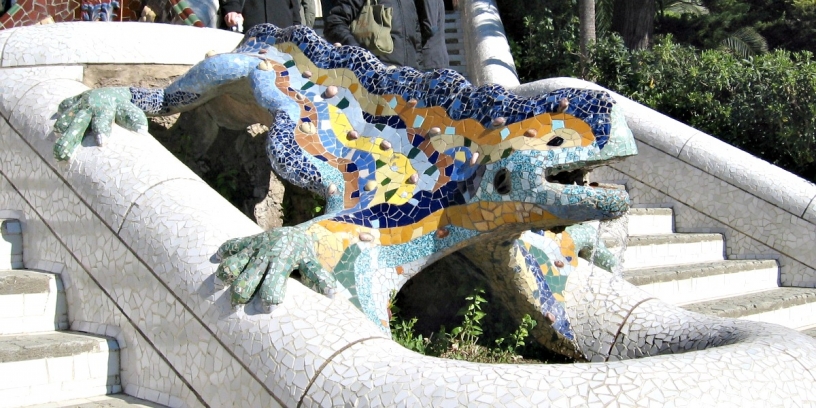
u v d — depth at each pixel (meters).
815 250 7.50
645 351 4.68
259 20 7.57
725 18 19.77
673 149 8.19
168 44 5.83
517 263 4.68
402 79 4.54
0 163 5.12
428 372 3.14
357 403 3.13
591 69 10.77
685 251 7.50
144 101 5.01
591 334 4.85
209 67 4.95
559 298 4.88
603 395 2.98
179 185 4.24
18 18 6.70
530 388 3.00
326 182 4.40
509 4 14.07
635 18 13.45
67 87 5.14
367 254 4.09
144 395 4.05
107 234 4.25
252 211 5.84
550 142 3.90
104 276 4.28
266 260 3.65
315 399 3.24
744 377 3.23
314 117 4.64
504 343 5.18
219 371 3.62
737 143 9.70
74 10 6.88
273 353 3.42
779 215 7.66
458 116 4.26
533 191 3.88
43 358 4.00
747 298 6.93
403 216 4.18
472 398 2.98
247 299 3.57
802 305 7.14
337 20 7.58
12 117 5.01
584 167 3.90
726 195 7.92
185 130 5.86
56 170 4.61
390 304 4.16
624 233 5.28
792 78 9.33
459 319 5.23
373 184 4.30
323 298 3.65
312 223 4.05
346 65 4.74
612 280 5.05
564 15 13.63
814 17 20.30
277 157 4.46
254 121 5.52
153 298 3.97
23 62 5.46
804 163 9.59
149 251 3.99
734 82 9.76
